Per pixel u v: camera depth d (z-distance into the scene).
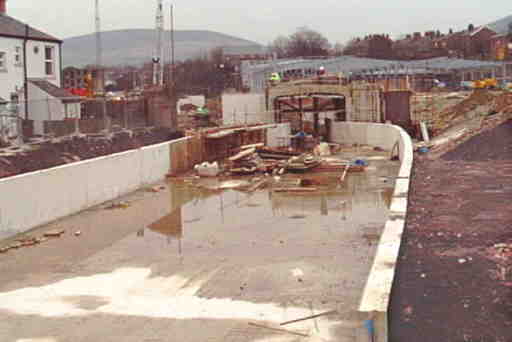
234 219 16.30
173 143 25.22
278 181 23.31
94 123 29.58
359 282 10.21
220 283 10.56
